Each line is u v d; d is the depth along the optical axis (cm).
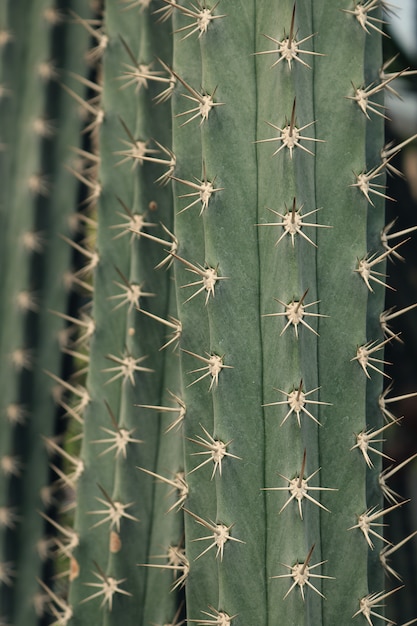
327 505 58
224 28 59
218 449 57
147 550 63
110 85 68
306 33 59
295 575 56
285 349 57
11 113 78
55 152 78
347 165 59
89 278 80
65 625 65
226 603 57
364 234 59
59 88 79
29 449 76
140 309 63
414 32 83
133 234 64
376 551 60
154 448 64
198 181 59
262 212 58
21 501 76
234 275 58
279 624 56
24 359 76
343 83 59
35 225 77
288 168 57
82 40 78
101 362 66
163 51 66
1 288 77
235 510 57
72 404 78
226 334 58
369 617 58
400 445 79
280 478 57
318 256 59
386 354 80
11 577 75
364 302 59
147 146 65
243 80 59
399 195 83
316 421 56
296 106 57
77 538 65
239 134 58
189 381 60
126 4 68
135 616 63
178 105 61
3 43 78
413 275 82
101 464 66
